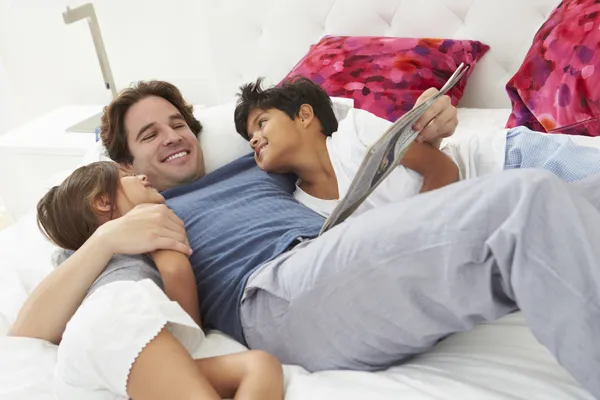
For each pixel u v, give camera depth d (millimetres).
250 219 1101
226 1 2256
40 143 2070
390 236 747
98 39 2203
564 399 691
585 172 1104
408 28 2037
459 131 1753
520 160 1211
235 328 972
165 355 775
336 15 2119
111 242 953
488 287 689
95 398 816
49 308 929
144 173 1405
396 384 750
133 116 1381
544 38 1675
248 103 1368
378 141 843
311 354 863
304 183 1314
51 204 1078
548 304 645
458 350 831
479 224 682
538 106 1650
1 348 897
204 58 2436
